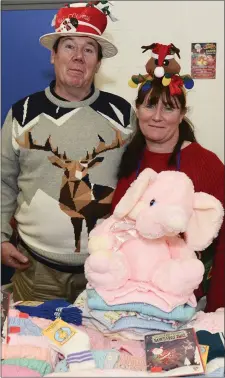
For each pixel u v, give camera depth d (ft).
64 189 4.26
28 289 4.60
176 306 3.03
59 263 4.41
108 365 2.81
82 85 4.28
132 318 3.10
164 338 2.96
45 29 5.07
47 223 4.31
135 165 4.04
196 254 3.75
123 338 3.14
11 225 4.97
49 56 5.18
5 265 5.12
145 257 3.17
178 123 3.89
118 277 3.08
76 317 3.31
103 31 4.38
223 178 3.88
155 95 3.69
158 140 3.87
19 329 3.10
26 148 4.36
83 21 4.14
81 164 4.25
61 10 4.27
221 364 2.88
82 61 4.22
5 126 4.54
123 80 4.87
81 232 4.27
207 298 4.02
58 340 2.94
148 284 3.12
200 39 4.56
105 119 4.36
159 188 3.18
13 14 5.05
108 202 4.25
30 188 4.41
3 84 5.33
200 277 3.02
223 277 3.94
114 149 4.31
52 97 4.40
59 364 2.86
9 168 4.66
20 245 4.75
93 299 3.14
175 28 4.58
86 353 2.84
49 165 4.29
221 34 4.52
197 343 2.89
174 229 2.94
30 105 4.44
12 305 3.54
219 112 4.76
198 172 3.82
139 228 3.08
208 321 3.27
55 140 4.29
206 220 3.26
